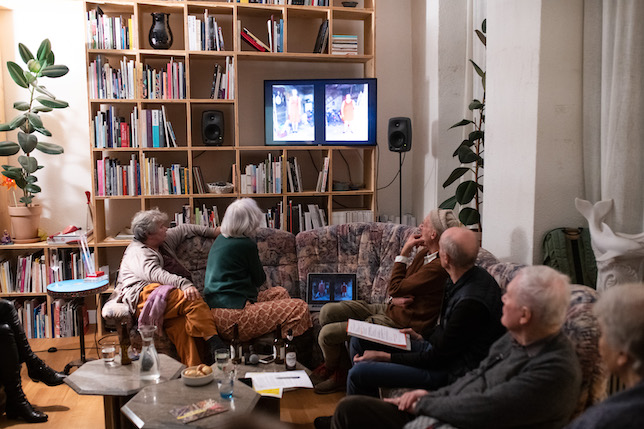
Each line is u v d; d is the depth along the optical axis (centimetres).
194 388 253
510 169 332
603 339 155
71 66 486
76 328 466
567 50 306
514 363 196
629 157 282
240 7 474
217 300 361
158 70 490
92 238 486
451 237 255
